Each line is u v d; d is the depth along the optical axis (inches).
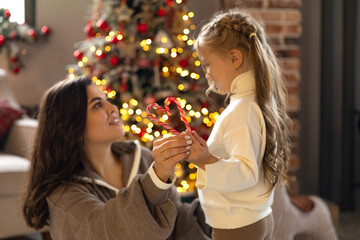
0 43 162.4
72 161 62.5
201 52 59.9
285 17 149.6
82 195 59.6
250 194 56.9
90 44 139.3
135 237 51.5
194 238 66.0
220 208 57.6
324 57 159.8
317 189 165.3
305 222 90.4
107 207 53.9
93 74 136.5
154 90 133.8
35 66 171.2
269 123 55.4
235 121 55.3
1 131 137.3
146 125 131.4
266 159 55.7
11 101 150.1
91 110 64.4
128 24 136.5
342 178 157.2
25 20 170.2
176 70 134.6
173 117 134.3
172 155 49.3
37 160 62.9
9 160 119.6
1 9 165.3
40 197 61.0
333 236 94.0
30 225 63.8
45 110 64.2
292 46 150.3
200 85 140.3
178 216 67.2
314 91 166.9
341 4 153.4
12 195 111.8
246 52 57.2
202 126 139.0
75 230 56.5
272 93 57.2
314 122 167.5
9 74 168.7
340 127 157.2
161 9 136.6
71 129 62.8
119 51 135.3
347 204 157.6
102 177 67.2
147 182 51.3
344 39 154.3
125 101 132.1
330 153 161.5
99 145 66.2
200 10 176.1
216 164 50.3
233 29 57.7
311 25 167.0
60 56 172.7
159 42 132.6
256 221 57.3
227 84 58.8
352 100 156.6
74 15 172.7
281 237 85.0
